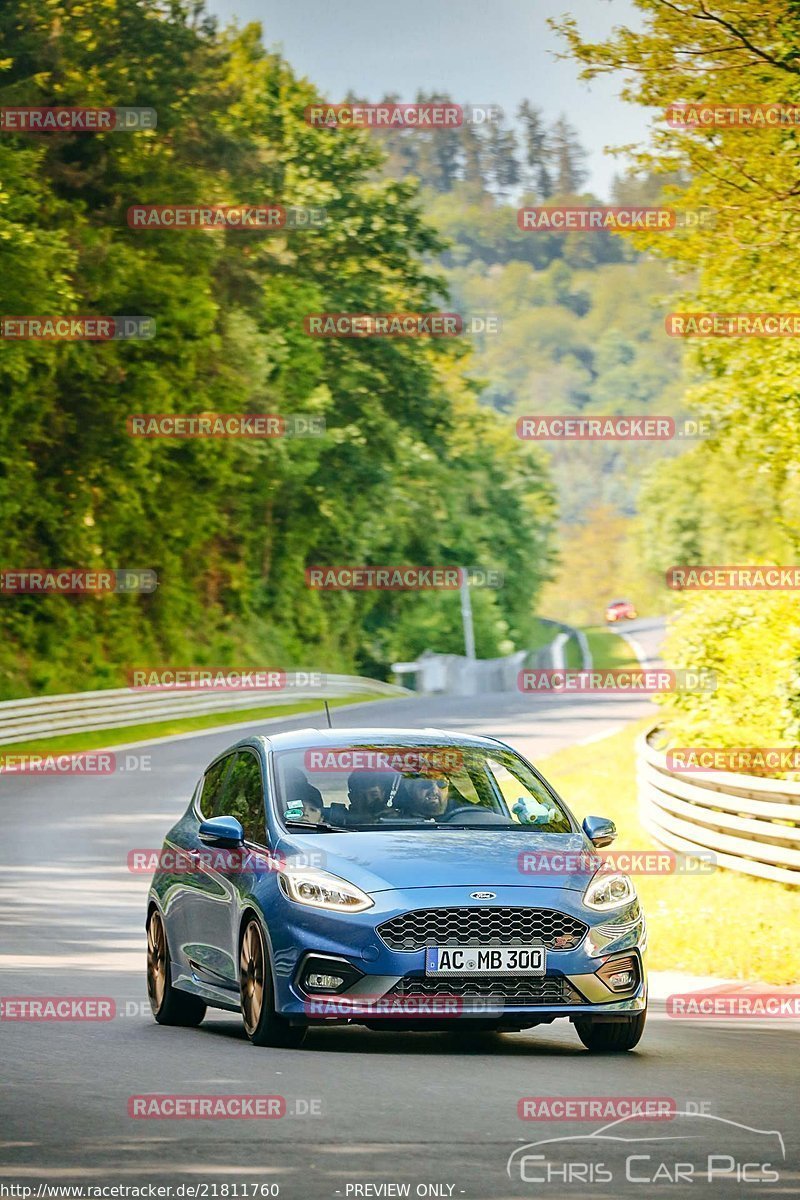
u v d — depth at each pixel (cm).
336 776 2558
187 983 2614
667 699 5794
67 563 12700
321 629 18350
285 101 18488
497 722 11294
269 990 2306
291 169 18175
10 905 4206
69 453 12675
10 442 11844
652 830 5456
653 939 3588
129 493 13088
